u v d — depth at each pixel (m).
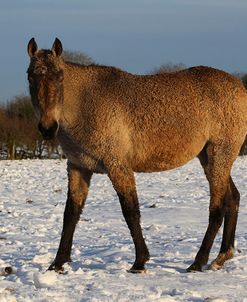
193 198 24.53
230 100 11.57
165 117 11.03
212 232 11.45
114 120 10.66
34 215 20.06
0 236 15.92
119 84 10.98
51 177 35.25
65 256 11.10
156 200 23.75
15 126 61.62
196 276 10.33
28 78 10.18
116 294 8.75
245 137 12.00
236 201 12.00
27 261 12.01
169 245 14.05
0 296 8.58
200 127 11.36
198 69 11.75
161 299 8.36
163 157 11.22
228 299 8.66
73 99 10.68
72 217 11.20
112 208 21.59
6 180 33.16
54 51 10.28
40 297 8.61
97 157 10.74
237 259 11.90
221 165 11.62
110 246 14.02
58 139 11.00
